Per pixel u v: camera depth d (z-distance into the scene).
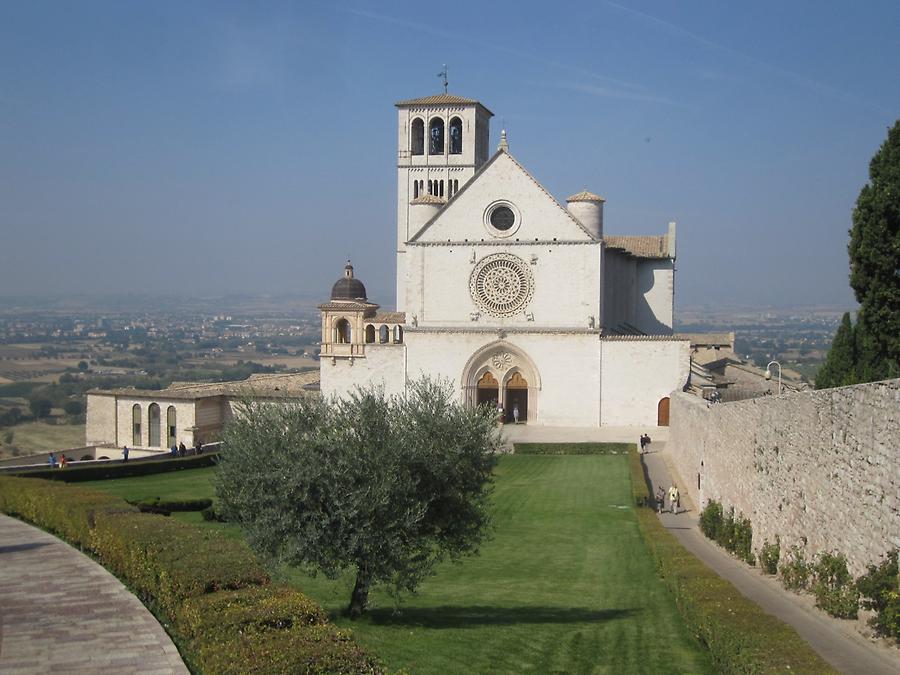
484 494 36.16
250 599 25.86
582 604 37.22
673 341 105.12
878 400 28.50
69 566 36.72
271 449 32.94
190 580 27.34
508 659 28.41
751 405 45.59
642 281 129.50
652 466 84.50
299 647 21.67
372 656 21.95
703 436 62.25
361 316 132.00
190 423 108.69
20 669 25.02
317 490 32.66
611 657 28.73
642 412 106.06
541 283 107.38
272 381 131.12
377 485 32.47
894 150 51.41
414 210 115.44
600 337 106.19
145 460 82.56
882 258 50.94
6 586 33.47
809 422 35.56
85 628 28.45
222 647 22.55
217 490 34.34
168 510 58.00
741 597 29.88
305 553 32.34
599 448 93.31
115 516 37.78
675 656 28.72
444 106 127.25
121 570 34.59
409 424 34.34
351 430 33.41
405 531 33.19
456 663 27.80
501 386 108.62
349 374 110.25
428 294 109.06
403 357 109.38
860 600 29.36
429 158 128.00
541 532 55.66
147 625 28.72
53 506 44.28
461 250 108.38
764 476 42.59
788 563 37.91
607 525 57.91
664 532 50.44
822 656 25.38
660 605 36.69
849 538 30.83
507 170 107.62
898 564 26.62
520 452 93.56
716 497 55.94
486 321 108.31
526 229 107.31
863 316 53.19
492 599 38.22
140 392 112.56
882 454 28.05
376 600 37.09
